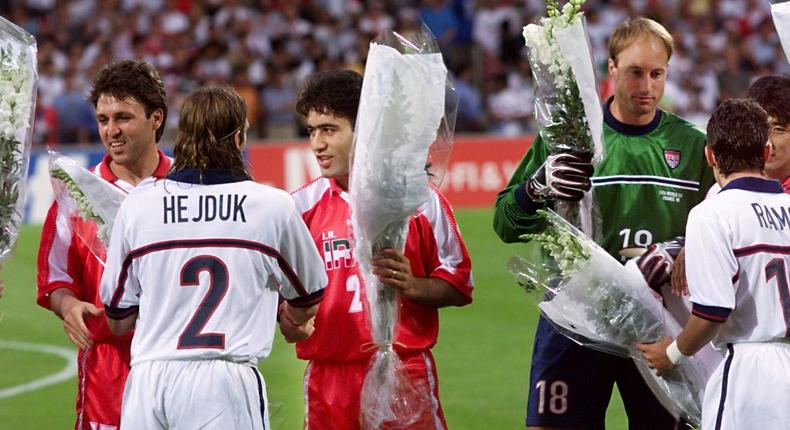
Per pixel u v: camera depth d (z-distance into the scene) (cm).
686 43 5100
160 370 1112
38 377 2188
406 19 5128
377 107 1152
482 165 3909
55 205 1297
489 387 2064
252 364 1135
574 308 1268
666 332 1269
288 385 1958
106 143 1272
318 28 5119
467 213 3669
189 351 1107
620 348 1294
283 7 5175
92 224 1268
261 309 1140
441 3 5209
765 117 1192
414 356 1288
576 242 1245
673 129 1357
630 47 1309
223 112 1138
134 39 5106
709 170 1352
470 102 4494
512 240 1357
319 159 1253
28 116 1244
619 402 1914
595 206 1320
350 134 1239
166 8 5219
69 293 1291
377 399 1232
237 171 1147
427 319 1302
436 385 1302
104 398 1283
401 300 1268
